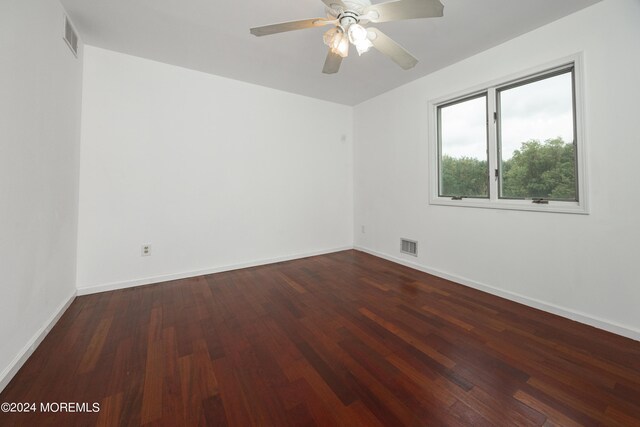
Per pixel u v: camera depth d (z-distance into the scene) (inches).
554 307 86.3
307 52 105.3
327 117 166.4
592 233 78.5
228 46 100.9
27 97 61.9
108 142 104.7
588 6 77.0
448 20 83.8
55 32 75.1
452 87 115.2
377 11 58.5
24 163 61.4
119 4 77.7
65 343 69.9
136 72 109.1
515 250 96.6
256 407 49.8
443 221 122.1
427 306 93.0
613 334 73.9
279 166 148.5
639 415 47.8
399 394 53.0
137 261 111.9
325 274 128.4
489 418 47.3
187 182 121.9
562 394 52.7
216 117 127.9
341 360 63.7
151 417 47.4
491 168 103.6
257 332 76.4
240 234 136.9
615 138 73.5
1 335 53.5
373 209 162.7
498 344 69.9
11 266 56.9
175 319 83.8
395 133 145.2
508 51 95.8
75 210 96.2
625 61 71.4
